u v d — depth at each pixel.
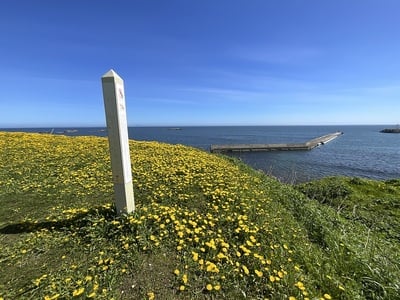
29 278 3.32
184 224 4.54
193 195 6.02
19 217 5.14
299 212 6.04
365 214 7.24
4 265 3.60
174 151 12.59
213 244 3.88
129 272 3.39
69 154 10.91
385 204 7.84
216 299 3.02
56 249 3.95
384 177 26.19
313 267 3.71
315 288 3.32
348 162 36.03
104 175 8.08
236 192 6.27
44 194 6.49
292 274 3.44
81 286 3.11
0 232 4.49
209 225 4.62
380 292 3.39
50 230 4.50
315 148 55.44
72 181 7.48
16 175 8.05
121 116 4.26
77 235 4.29
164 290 3.12
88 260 3.66
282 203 6.60
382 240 5.65
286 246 4.04
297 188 10.00
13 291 3.08
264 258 3.76
